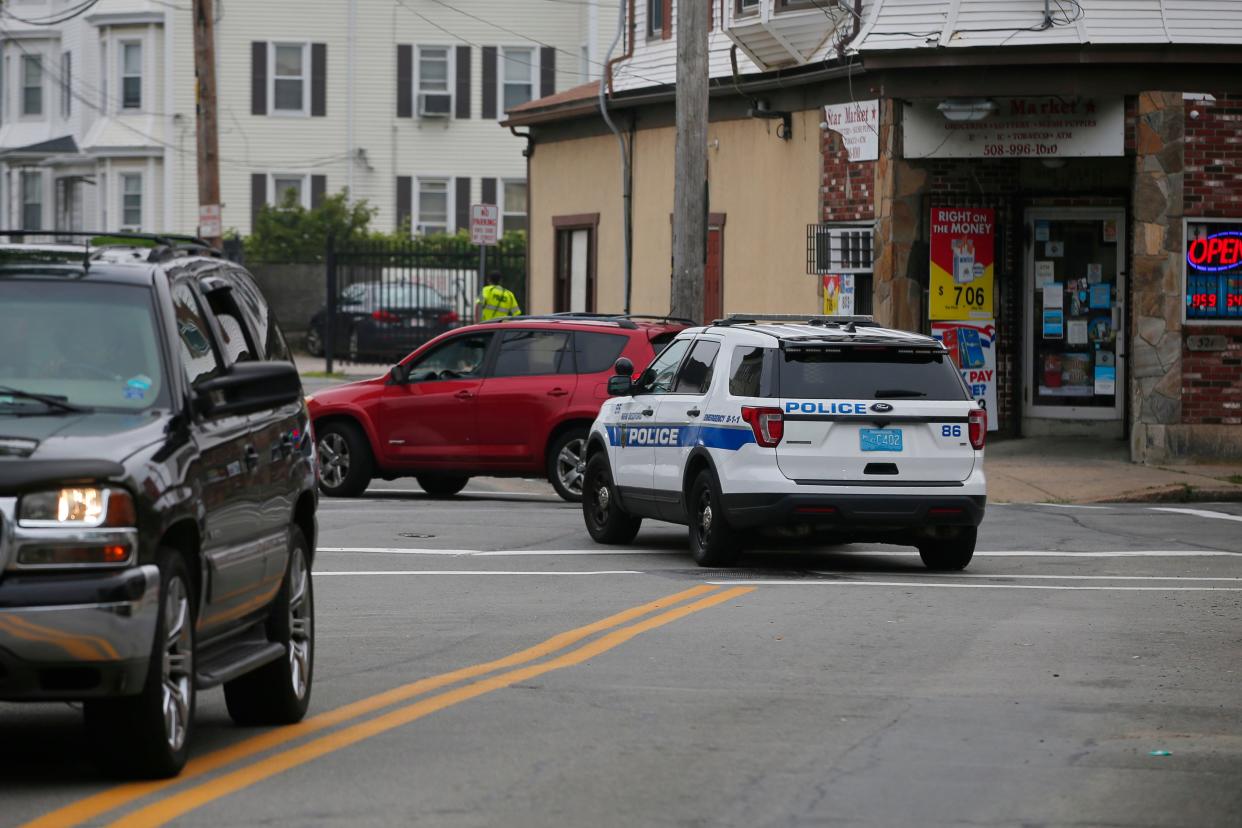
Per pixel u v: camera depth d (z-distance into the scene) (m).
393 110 109.69
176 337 16.28
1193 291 48.28
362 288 88.75
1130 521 38.97
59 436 14.68
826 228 51.94
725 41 58.66
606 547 34.16
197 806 14.24
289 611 17.91
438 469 42.12
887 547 35.09
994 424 50.50
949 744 17.00
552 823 13.88
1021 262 50.75
